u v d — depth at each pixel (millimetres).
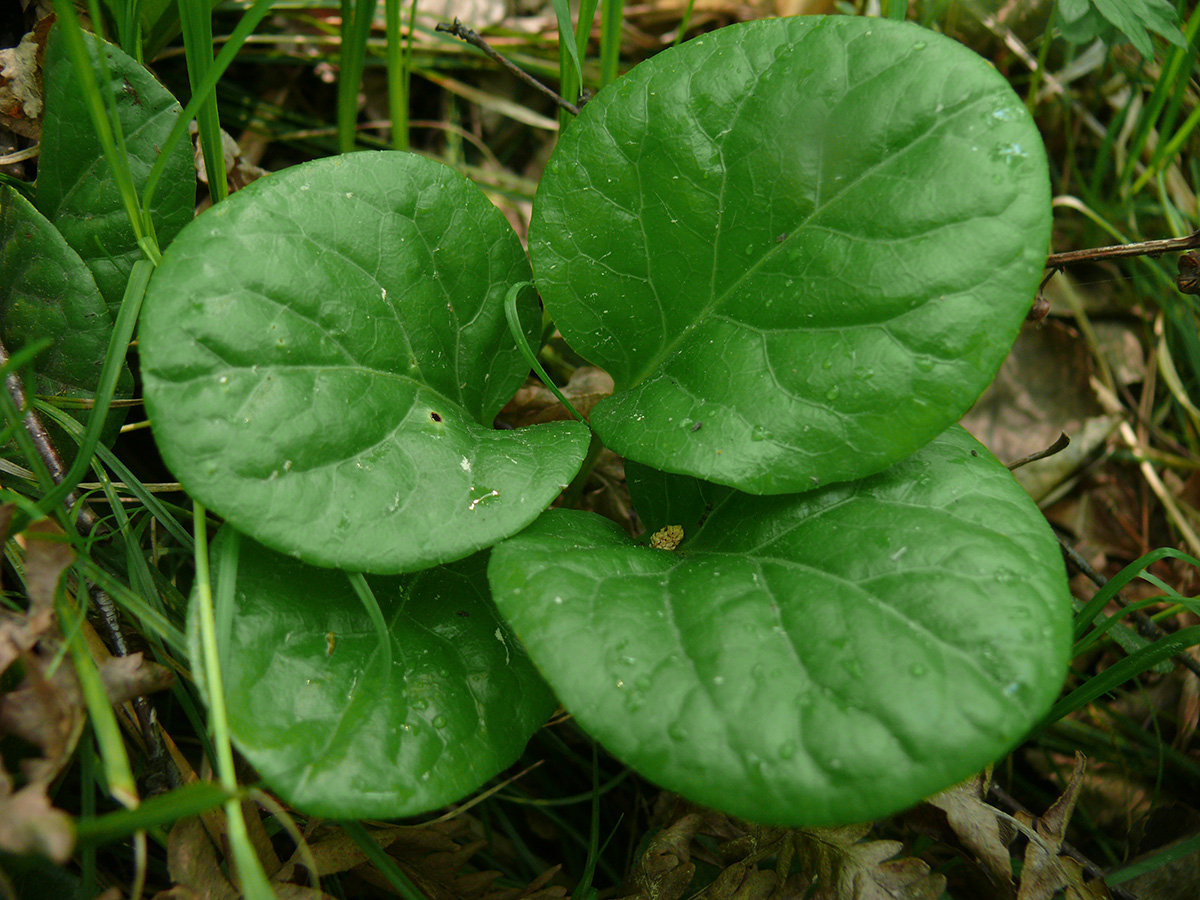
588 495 256
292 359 170
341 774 159
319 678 168
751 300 186
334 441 171
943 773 147
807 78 179
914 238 170
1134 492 286
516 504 177
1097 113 314
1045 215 164
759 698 154
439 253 192
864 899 181
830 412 173
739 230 187
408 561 168
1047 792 242
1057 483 287
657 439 185
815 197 179
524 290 206
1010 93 168
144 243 185
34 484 194
